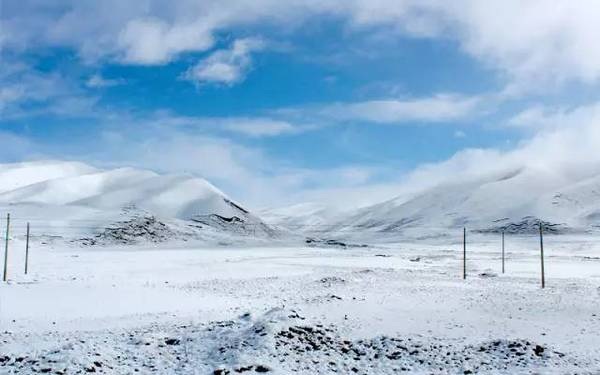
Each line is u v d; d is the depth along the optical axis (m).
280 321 22.80
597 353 20.95
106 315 30.73
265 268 73.06
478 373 18.77
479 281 52.00
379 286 45.22
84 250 121.00
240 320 24.81
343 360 20.28
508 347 21.44
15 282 47.03
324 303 32.00
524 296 37.22
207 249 133.75
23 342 22.39
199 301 37.25
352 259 96.06
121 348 20.92
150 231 156.50
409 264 85.12
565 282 51.94
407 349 21.70
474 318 28.19
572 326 26.45
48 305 33.75
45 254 89.19
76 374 17.56
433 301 34.16
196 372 18.22
